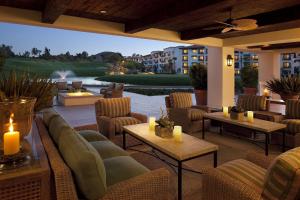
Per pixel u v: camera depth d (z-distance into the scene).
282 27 5.08
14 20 3.91
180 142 2.70
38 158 1.41
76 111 7.44
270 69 9.23
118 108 4.23
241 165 1.93
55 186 1.29
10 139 1.30
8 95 1.67
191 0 3.32
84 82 15.02
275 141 3.96
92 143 2.67
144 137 2.92
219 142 4.20
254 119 4.00
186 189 2.46
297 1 3.54
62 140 1.61
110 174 1.89
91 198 1.41
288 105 4.25
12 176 1.16
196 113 4.75
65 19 4.34
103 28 4.75
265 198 1.34
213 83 7.06
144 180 1.62
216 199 1.66
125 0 3.52
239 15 4.27
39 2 3.64
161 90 13.88
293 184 1.18
